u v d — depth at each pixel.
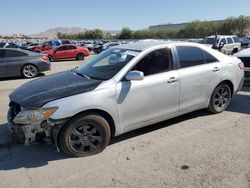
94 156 4.42
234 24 72.25
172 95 5.11
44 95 4.29
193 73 5.38
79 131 4.32
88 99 4.23
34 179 3.86
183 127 5.43
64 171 4.03
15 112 4.54
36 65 13.30
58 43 36.75
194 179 3.69
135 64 4.77
